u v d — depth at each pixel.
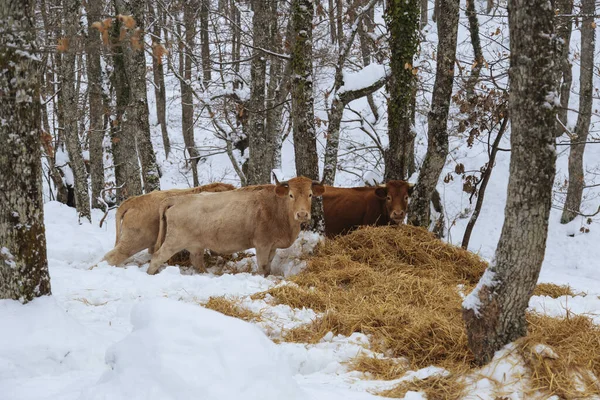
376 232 9.44
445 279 8.45
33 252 5.77
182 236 8.99
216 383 3.43
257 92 14.47
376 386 4.89
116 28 13.73
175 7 19.58
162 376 3.45
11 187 5.64
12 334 5.20
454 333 5.68
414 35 10.48
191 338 3.72
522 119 4.60
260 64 14.38
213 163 28.89
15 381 4.52
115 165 20.38
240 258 10.06
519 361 4.70
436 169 10.38
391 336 5.94
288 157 27.11
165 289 7.63
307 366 5.46
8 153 5.61
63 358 5.04
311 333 6.20
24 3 5.58
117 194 20.69
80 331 5.53
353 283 7.91
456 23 10.08
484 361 4.95
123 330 6.05
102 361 5.14
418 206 10.55
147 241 9.57
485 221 21.08
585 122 19.34
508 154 23.86
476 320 4.96
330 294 7.31
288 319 6.60
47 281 5.93
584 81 19.98
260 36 14.30
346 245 9.36
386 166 11.23
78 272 8.45
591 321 6.02
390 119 10.88
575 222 20.06
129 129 14.79
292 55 9.87
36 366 4.88
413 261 9.04
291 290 7.29
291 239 9.01
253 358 3.65
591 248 19.12
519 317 4.88
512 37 4.64
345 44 13.20
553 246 19.67
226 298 7.14
